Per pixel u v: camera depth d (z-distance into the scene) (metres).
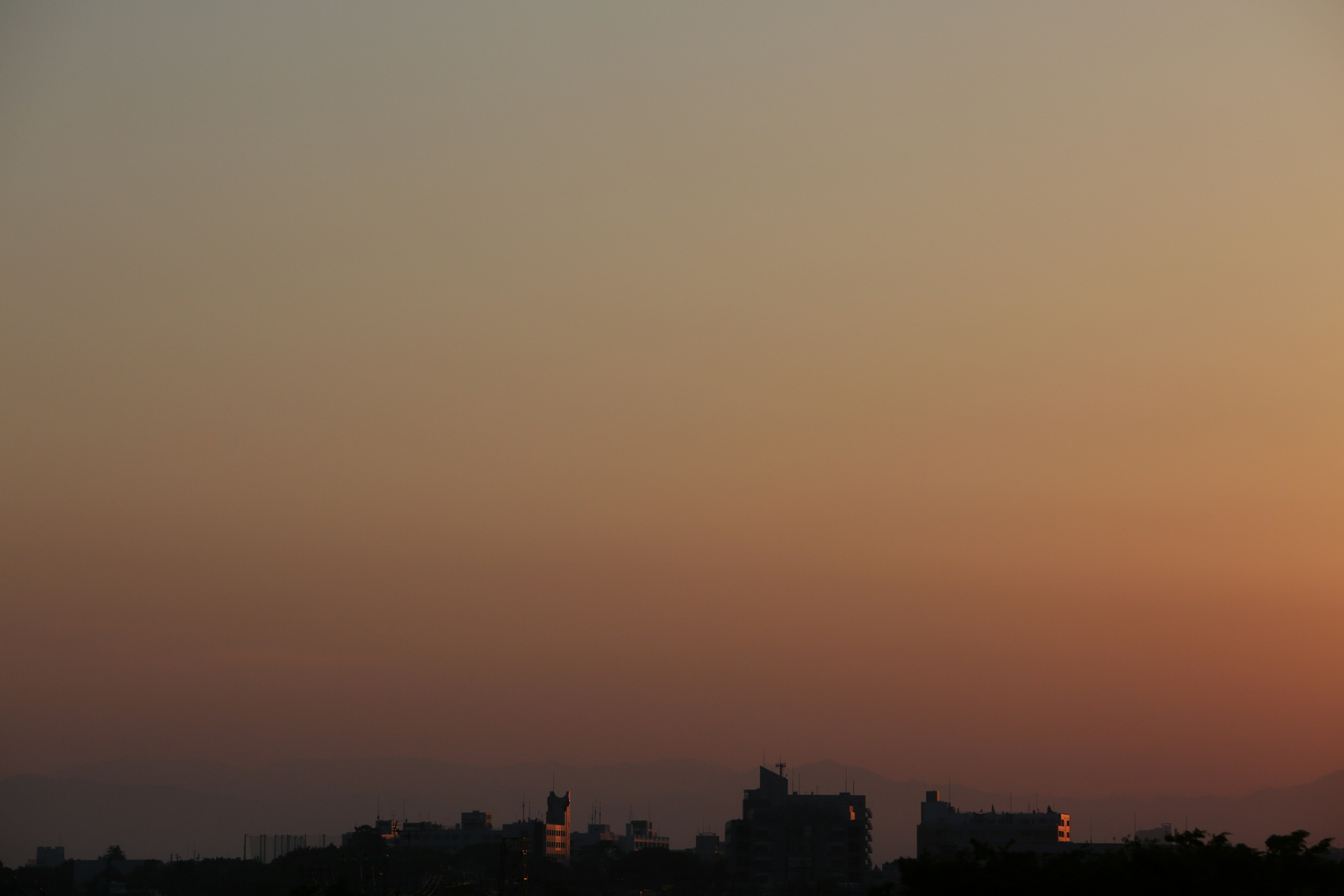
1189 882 131.12
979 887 136.00
